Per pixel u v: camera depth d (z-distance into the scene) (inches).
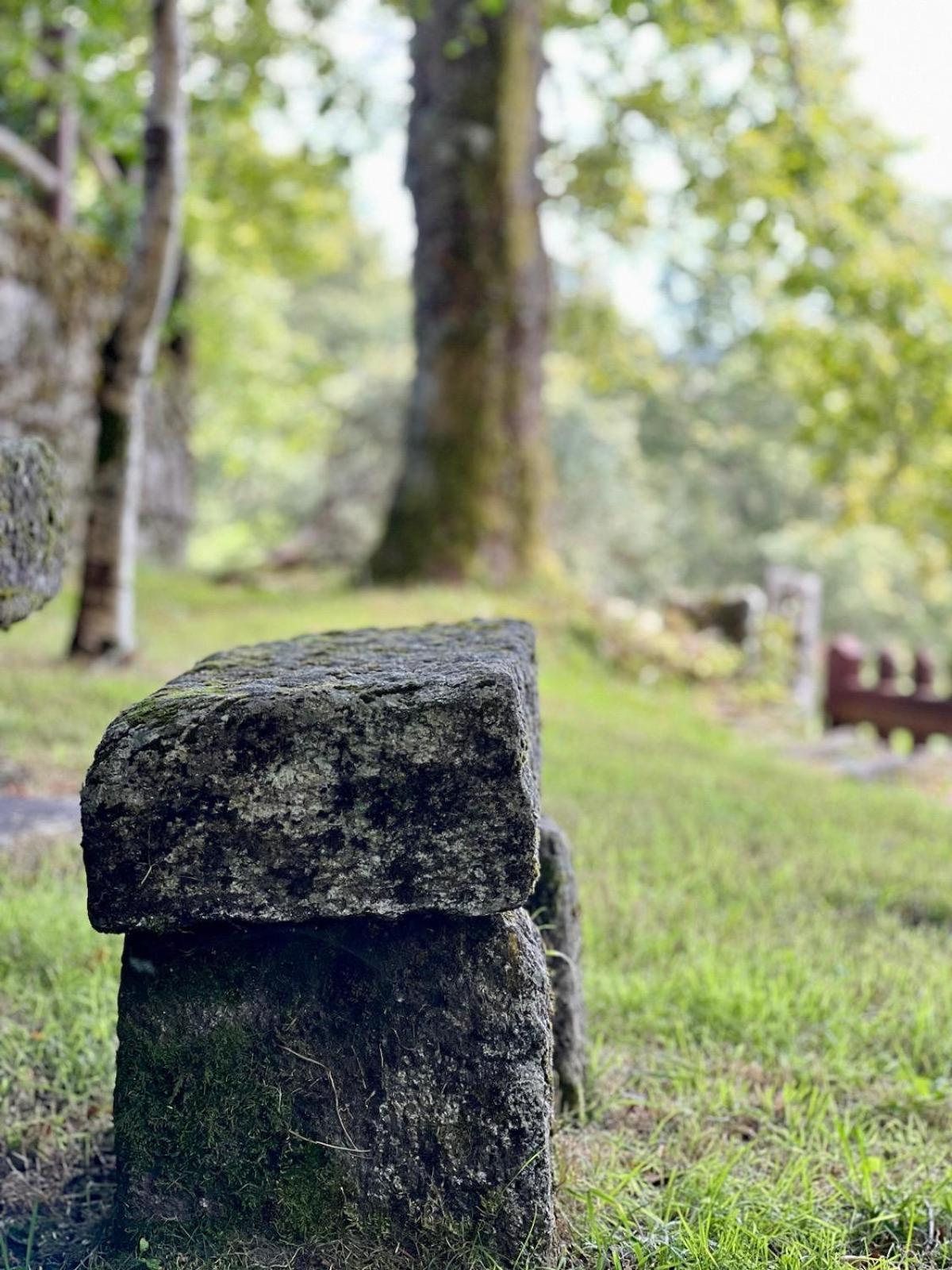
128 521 367.2
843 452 751.7
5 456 118.3
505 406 629.3
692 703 519.2
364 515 1234.0
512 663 99.7
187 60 351.9
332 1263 94.0
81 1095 122.3
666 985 153.2
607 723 397.4
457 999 93.1
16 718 276.4
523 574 616.4
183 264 826.8
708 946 171.0
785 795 301.4
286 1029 94.2
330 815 88.0
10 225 574.9
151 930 90.0
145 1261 93.9
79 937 155.5
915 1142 120.9
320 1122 94.3
